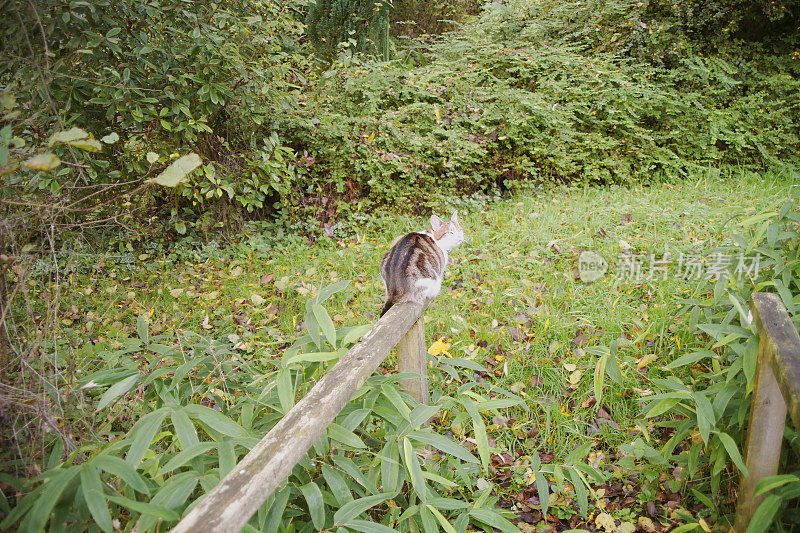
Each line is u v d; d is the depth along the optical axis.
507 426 2.90
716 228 4.43
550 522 2.40
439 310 3.86
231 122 4.93
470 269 4.44
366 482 1.93
